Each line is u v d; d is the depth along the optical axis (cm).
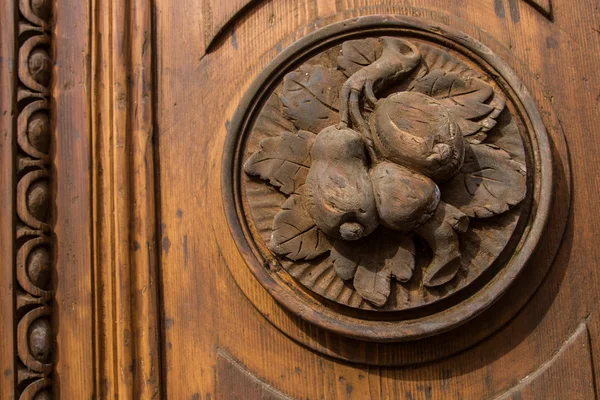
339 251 80
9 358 85
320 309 82
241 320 87
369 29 88
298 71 86
